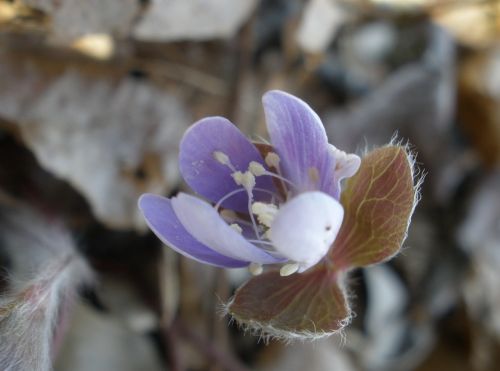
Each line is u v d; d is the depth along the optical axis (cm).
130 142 10
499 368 12
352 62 12
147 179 10
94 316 10
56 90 10
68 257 9
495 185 12
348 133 12
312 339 8
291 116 8
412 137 12
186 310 11
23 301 8
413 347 11
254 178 8
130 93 10
